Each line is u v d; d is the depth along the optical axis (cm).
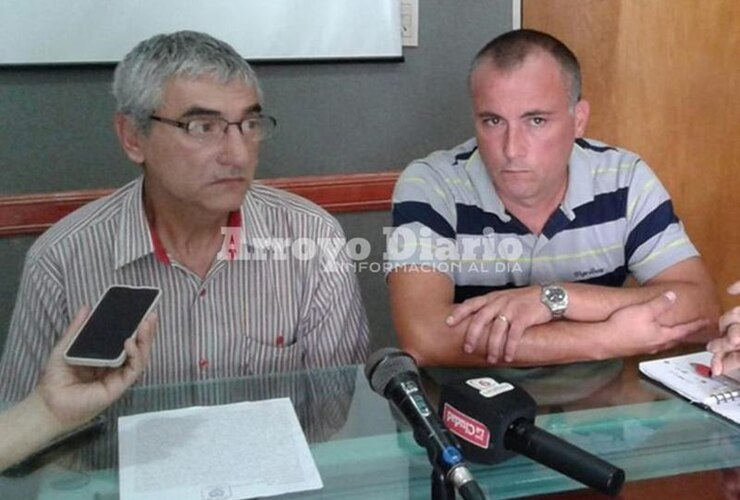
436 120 230
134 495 83
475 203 159
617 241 160
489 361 129
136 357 97
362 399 107
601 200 160
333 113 222
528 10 227
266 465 89
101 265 135
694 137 228
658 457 92
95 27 200
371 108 225
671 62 225
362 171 228
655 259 156
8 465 91
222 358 140
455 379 106
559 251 159
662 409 105
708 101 226
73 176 208
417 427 83
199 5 205
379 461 91
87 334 98
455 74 228
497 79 141
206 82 123
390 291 152
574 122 150
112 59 203
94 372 97
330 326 146
